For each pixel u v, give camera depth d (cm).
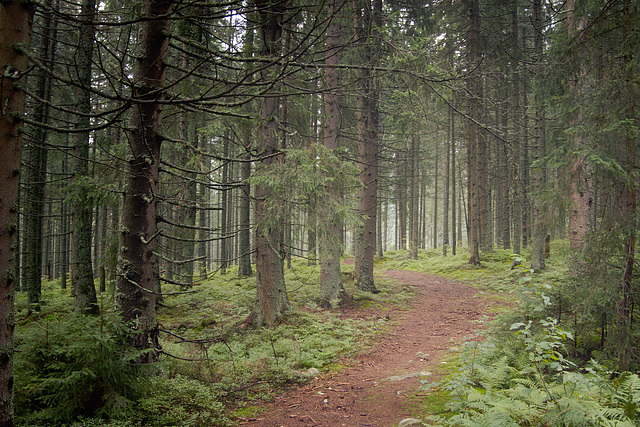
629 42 550
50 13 303
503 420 322
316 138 1127
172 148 868
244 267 1761
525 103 1812
